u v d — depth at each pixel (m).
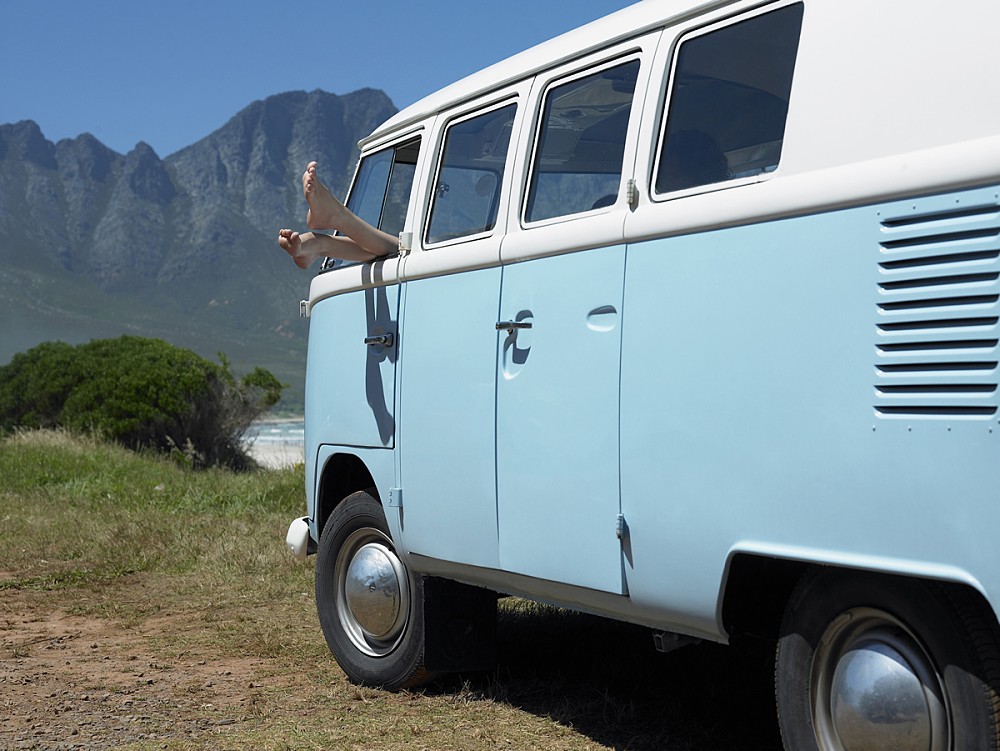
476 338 4.59
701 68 3.71
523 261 4.37
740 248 3.40
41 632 7.17
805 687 3.33
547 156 4.40
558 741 4.48
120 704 5.32
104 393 23.33
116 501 12.78
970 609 2.90
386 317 5.25
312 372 5.97
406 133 5.54
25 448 17.52
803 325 3.18
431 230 5.09
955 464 2.79
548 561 4.16
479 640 5.28
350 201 6.05
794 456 3.19
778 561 3.58
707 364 3.48
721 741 4.41
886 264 2.97
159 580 8.83
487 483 4.49
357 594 5.47
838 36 3.22
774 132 3.39
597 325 3.95
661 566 3.66
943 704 2.96
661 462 3.64
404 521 5.06
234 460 24.83
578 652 5.87
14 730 4.89
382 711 5.05
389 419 5.17
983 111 2.81
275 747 4.50
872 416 2.98
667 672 5.36
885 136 3.02
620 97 4.04
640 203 3.82
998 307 2.72
